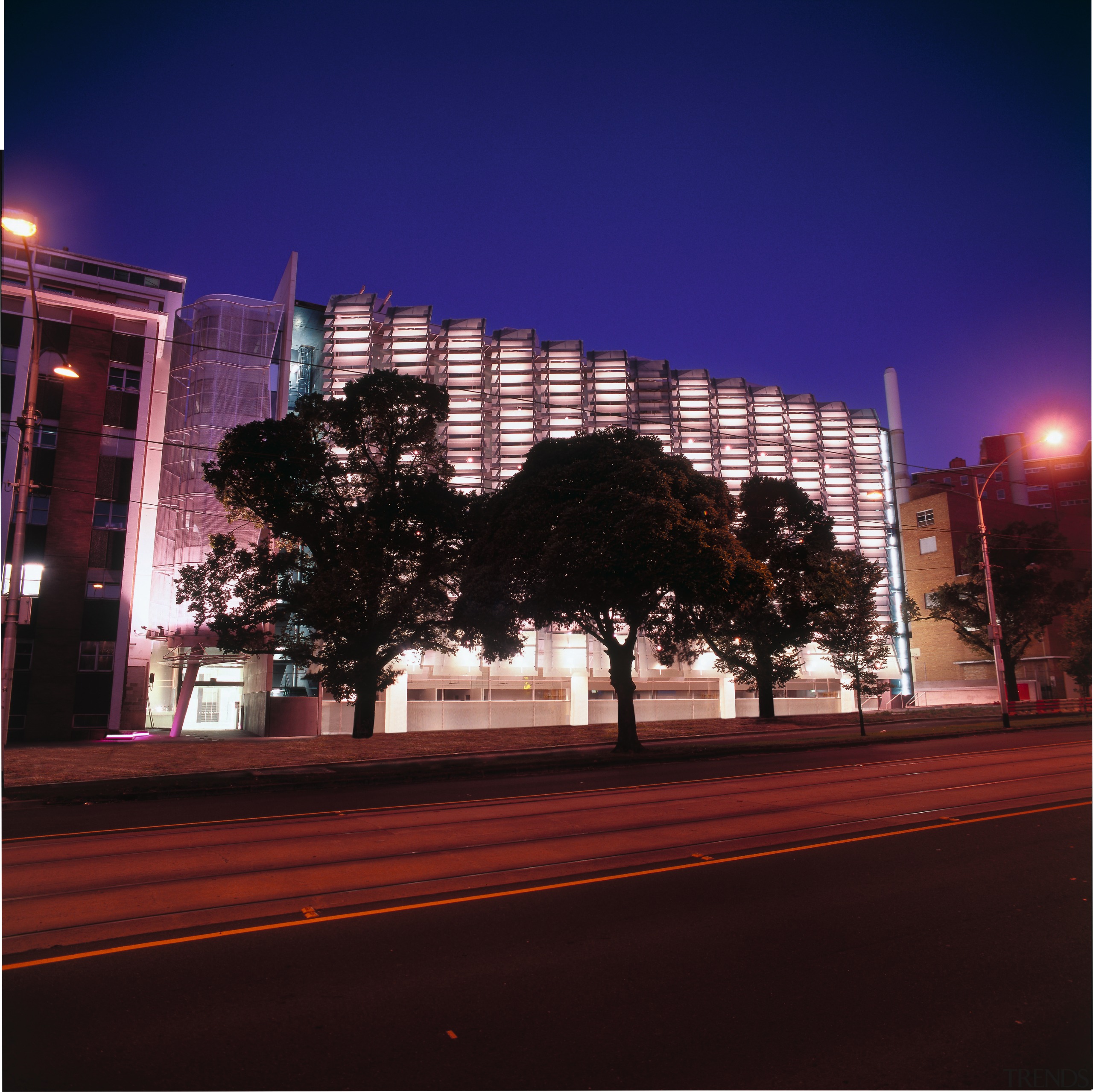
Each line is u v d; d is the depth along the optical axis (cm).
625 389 5800
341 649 2867
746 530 3581
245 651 2931
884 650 3328
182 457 4406
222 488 2889
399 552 2923
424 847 1061
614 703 4978
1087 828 1104
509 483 2798
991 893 802
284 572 2945
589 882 869
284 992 565
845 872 888
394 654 2964
